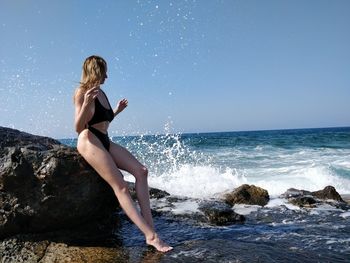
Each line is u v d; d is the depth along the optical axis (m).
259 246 4.04
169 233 4.55
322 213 5.65
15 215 4.04
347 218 5.36
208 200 5.84
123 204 4.10
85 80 4.08
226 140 42.19
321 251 3.89
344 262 3.58
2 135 4.39
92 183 4.29
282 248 3.98
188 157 14.95
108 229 4.63
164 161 11.61
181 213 5.24
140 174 4.28
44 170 4.08
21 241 4.07
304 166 14.81
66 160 4.16
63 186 4.14
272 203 6.29
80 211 4.29
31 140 4.62
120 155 4.33
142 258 3.70
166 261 3.61
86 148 4.12
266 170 14.07
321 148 25.41
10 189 4.09
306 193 6.88
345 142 32.09
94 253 3.87
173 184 8.56
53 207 4.12
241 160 17.92
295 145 29.80
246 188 6.68
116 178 4.11
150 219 4.17
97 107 4.14
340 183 11.45
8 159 4.11
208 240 4.27
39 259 3.78
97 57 4.14
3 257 3.81
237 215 5.28
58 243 4.12
